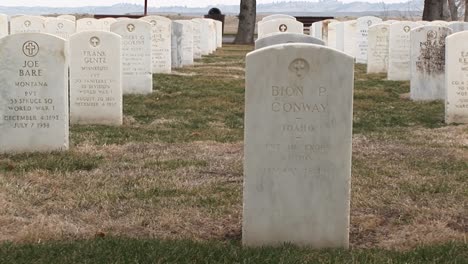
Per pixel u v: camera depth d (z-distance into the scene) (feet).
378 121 21.06
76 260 11.57
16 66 16.26
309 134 11.92
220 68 36.19
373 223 13.10
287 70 11.82
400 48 30.04
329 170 11.96
